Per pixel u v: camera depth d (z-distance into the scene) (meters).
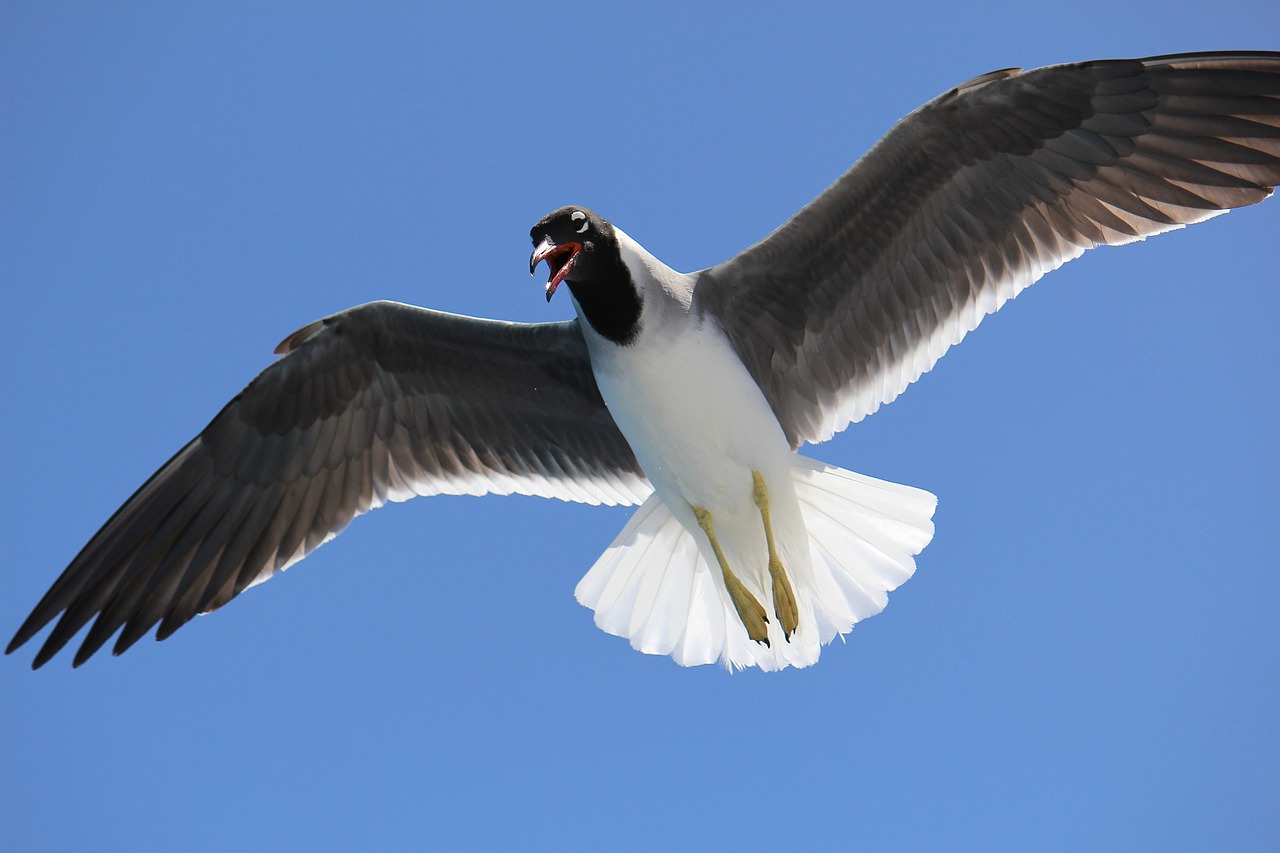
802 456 12.32
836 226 11.93
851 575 12.37
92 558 12.62
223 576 12.82
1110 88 11.52
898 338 12.33
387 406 13.00
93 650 12.45
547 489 13.37
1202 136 11.67
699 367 11.75
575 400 13.18
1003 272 11.98
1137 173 11.72
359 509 13.00
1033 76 11.43
